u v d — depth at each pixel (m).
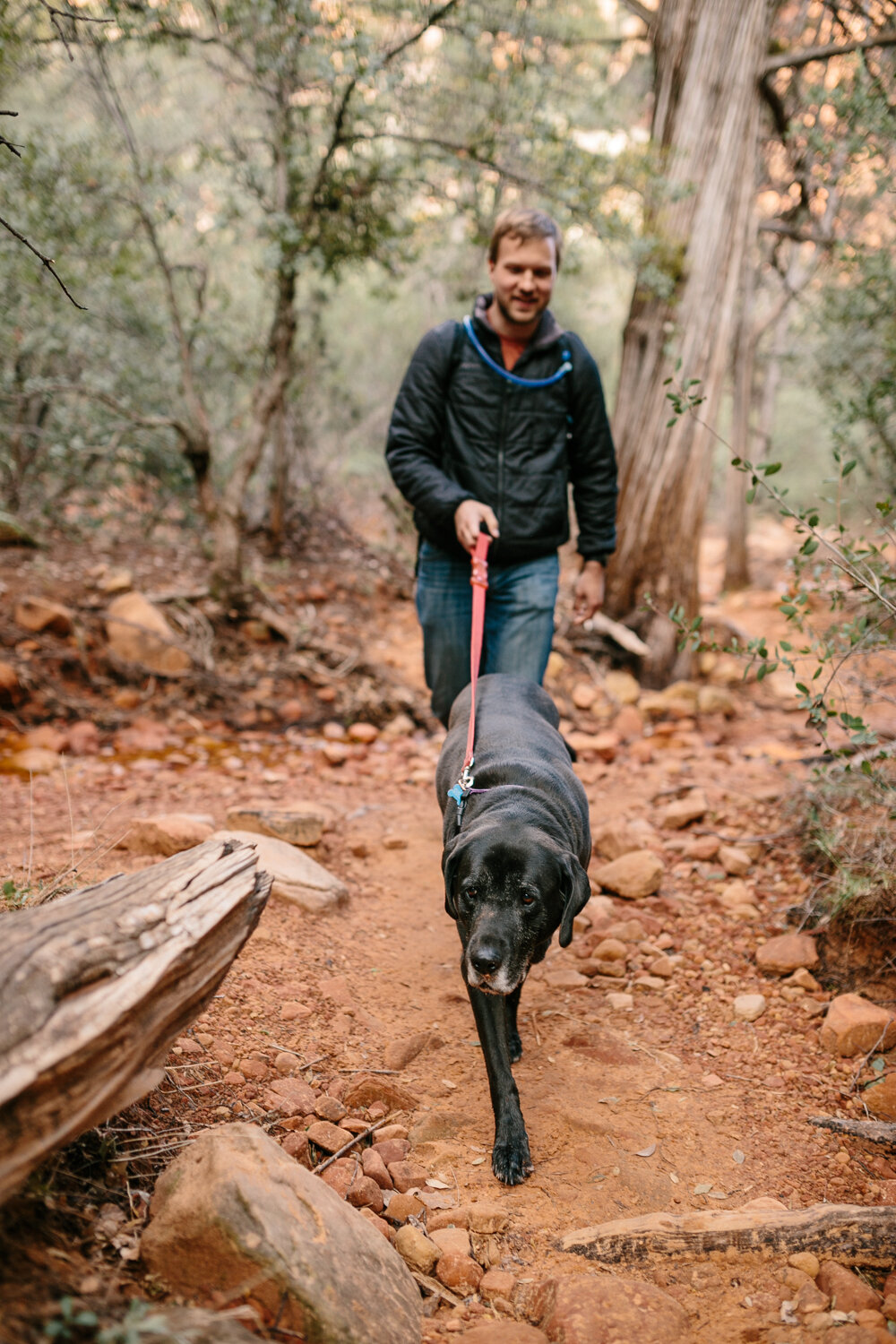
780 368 11.09
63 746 5.58
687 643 3.97
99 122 6.51
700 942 3.82
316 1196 2.03
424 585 3.95
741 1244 2.26
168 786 5.11
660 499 7.18
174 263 7.88
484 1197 2.46
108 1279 1.78
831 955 3.58
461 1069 3.00
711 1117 2.82
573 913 2.56
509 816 2.74
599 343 11.48
